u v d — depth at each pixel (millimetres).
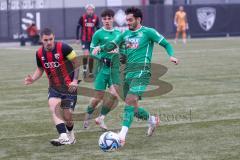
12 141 28047
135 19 26938
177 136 28469
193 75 54406
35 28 109500
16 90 46844
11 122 32969
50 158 24578
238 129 29781
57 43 25891
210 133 28938
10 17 112562
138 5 123875
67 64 26047
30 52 90562
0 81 53219
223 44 100062
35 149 26312
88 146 26734
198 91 43812
